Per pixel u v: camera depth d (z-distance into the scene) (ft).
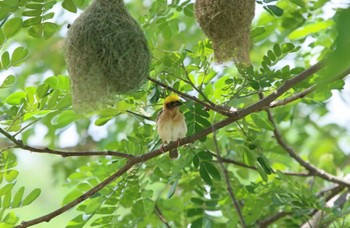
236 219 35.86
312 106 48.03
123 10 29.22
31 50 56.13
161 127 33.45
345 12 11.59
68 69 28.78
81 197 28.30
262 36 43.27
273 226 41.83
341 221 38.19
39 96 28.35
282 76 31.22
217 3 30.66
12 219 29.25
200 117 33.12
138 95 31.99
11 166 29.25
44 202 58.95
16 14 33.83
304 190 34.17
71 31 28.68
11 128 28.35
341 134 53.72
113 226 32.78
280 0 39.17
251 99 44.09
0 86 28.25
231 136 35.55
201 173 32.73
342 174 43.75
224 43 31.09
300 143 52.16
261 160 33.24
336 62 11.62
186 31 52.24
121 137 48.60
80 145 51.65
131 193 33.76
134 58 28.48
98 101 28.37
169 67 31.07
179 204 40.45
